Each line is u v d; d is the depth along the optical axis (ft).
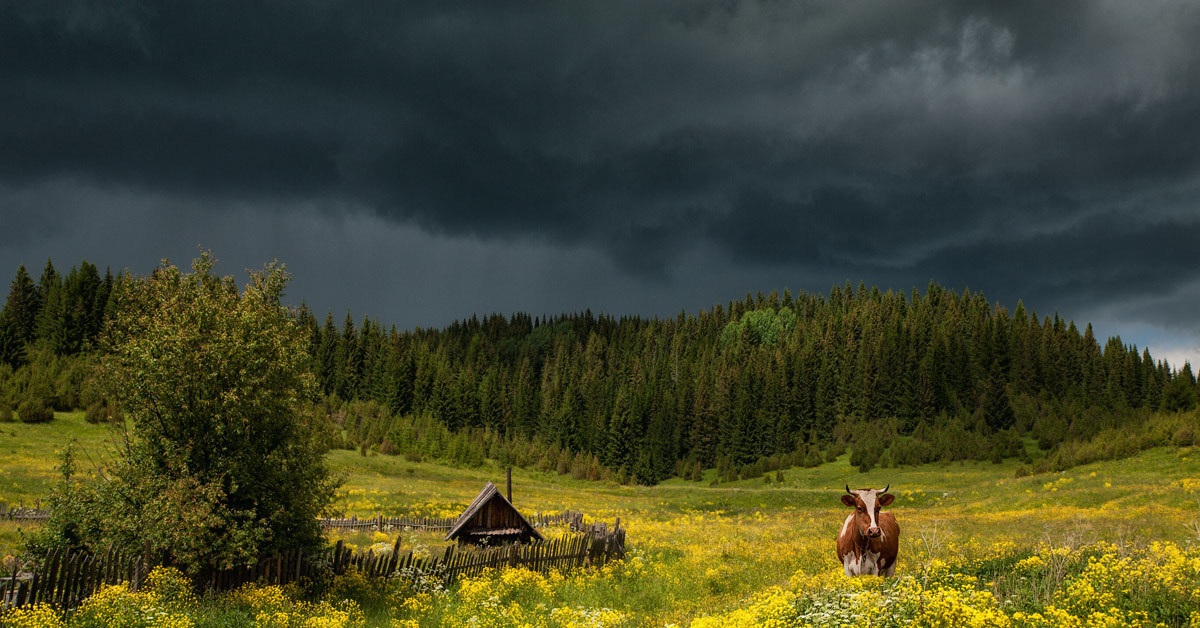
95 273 422.82
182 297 68.03
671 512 210.79
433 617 55.57
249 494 63.05
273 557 64.49
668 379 606.14
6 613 40.14
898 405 471.21
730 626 34.24
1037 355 481.87
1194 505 123.95
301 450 66.54
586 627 48.85
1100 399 455.63
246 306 67.77
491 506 98.73
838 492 271.49
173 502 58.18
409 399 488.02
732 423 474.08
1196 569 31.58
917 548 69.51
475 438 442.91
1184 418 253.03
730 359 603.26
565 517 137.90
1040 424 406.21
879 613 32.35
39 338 388.16
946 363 489.26
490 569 73.41
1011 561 45.62
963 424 428.56
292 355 67.00
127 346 63.05
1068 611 30.30
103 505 60.70
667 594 65.82
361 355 514.27
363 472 295.69
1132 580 32.86
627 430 479.82
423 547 92.89
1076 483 191.62
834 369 533.96
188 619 44.42
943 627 28.73
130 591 50.21
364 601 60.18
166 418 63.41
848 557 49.93
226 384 64.54
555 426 509.35
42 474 146.10
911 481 334.85
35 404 261.65
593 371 605.73
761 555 86.12
